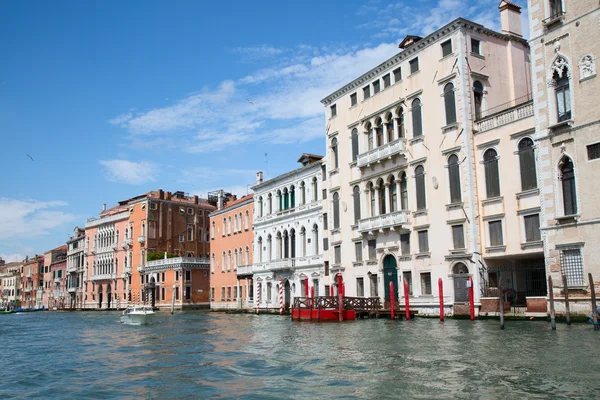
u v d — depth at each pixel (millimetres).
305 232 43031
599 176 21344
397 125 33438
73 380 14094
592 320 19797
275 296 46250
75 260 92250
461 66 28797
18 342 25953
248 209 52594
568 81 22766
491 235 27219
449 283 28766
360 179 36125
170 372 14672
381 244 34000
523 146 25875
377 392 10875
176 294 65000
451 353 15117
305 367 14172
